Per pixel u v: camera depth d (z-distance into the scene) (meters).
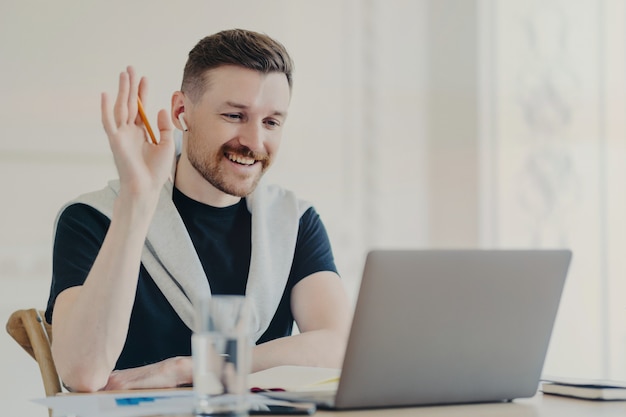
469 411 1.18
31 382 2.82
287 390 1.34
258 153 1.98
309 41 3.32
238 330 1.07
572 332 3.63
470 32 3.58
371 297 1.13
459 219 3.55
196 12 3.11
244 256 2.04
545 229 3.63
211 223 2.03
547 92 3.65
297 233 2.10
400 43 3.49
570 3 3.68
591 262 3.67
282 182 3.26
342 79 3.38
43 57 2.90
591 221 3.68
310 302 2.02
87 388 1.52
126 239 1.52
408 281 1.15
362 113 3.41
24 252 2.84
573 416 1.14
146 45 3.03
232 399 1.06
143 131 1.52
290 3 3.28
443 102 3.55
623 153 3.71
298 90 3.30
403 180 3.48
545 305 1.25
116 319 1.52
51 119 2.90
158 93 3.05
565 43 3.68
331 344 1.83
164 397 1.23
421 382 1.19
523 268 1.23
